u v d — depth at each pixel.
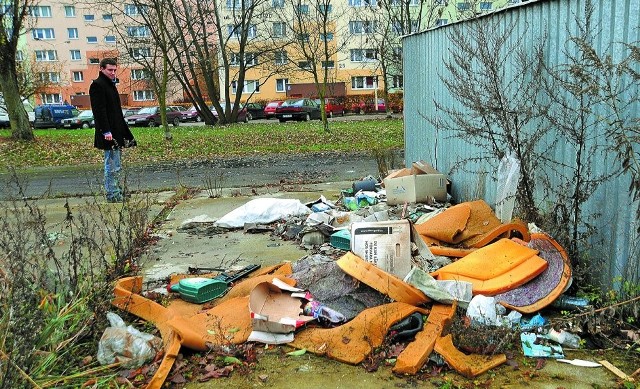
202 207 7.02
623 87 3.30
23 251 3.70
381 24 29.59
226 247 5.17
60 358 2.74
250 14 29.31
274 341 3.14
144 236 5.33
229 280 4.09
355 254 3.71
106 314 3.22
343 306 3.46
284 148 14.78
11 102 17.42
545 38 4.25
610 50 3.43
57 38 56.78
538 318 3.29
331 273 3.82
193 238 5.53
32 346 2.56
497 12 5.14
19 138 17.58
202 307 3.68
